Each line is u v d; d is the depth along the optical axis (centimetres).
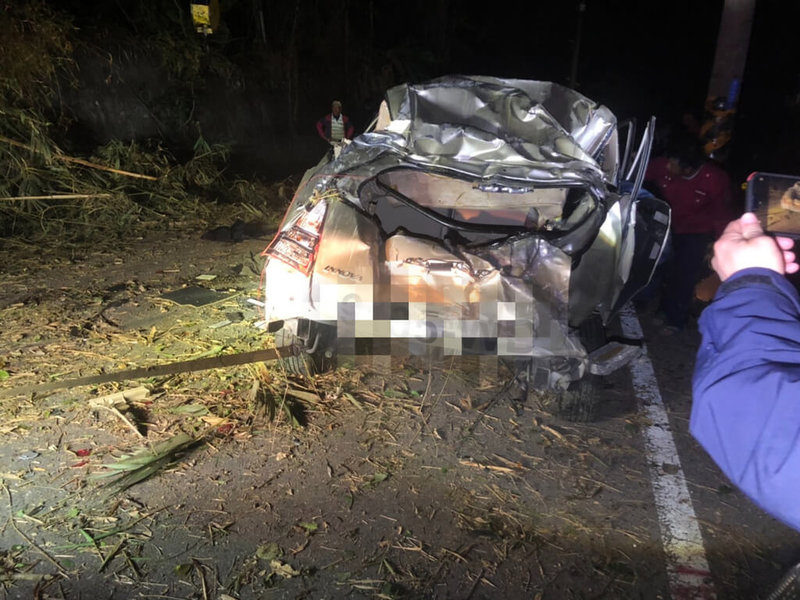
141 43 1226
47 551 300
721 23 1002
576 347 391
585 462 386
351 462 375
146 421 407
